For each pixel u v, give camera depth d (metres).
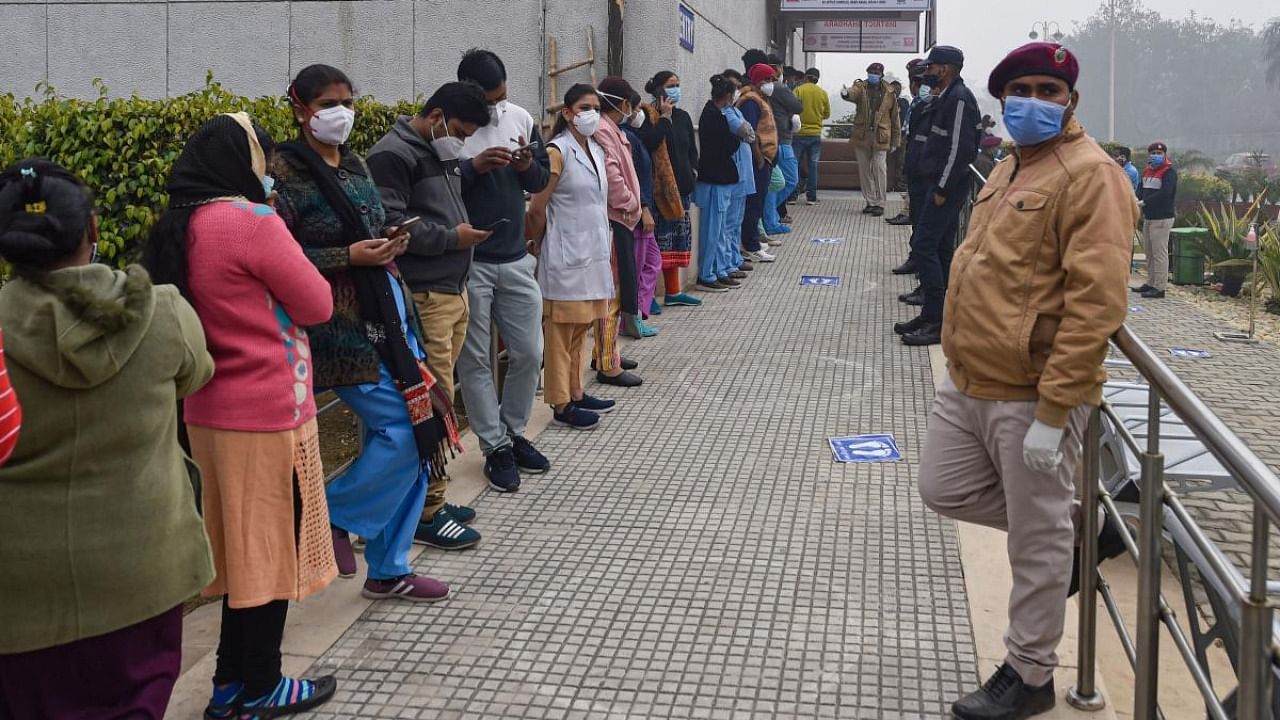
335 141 3.81
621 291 7.23
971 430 3.40
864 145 16.08
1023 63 3.15
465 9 10.47
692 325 9.20
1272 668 2.26
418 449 3.98
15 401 2.31
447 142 4.62
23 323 2.41
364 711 3.50
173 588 2.70
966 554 4.59
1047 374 3.06
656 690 3.62
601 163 6.30
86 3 10.86
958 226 9.91
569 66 10.38
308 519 3.41
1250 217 18.05
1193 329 14.45
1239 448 2.31
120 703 2.68
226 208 3.15
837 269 11.84
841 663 3.79
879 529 4.93
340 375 3.89
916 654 3.84
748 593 4.32
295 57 10.70
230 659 3.44
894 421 6.51
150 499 2.62
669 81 9.09
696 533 4.90
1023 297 3.17
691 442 6.16
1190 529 2.70
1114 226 2.99
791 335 8.78
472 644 3.93
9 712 2.62
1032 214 3.14
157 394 2.62
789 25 22.09
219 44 10.76
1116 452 5.49
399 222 4.50
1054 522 3.25
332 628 4.02
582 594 4.31
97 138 5.05
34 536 2.49
